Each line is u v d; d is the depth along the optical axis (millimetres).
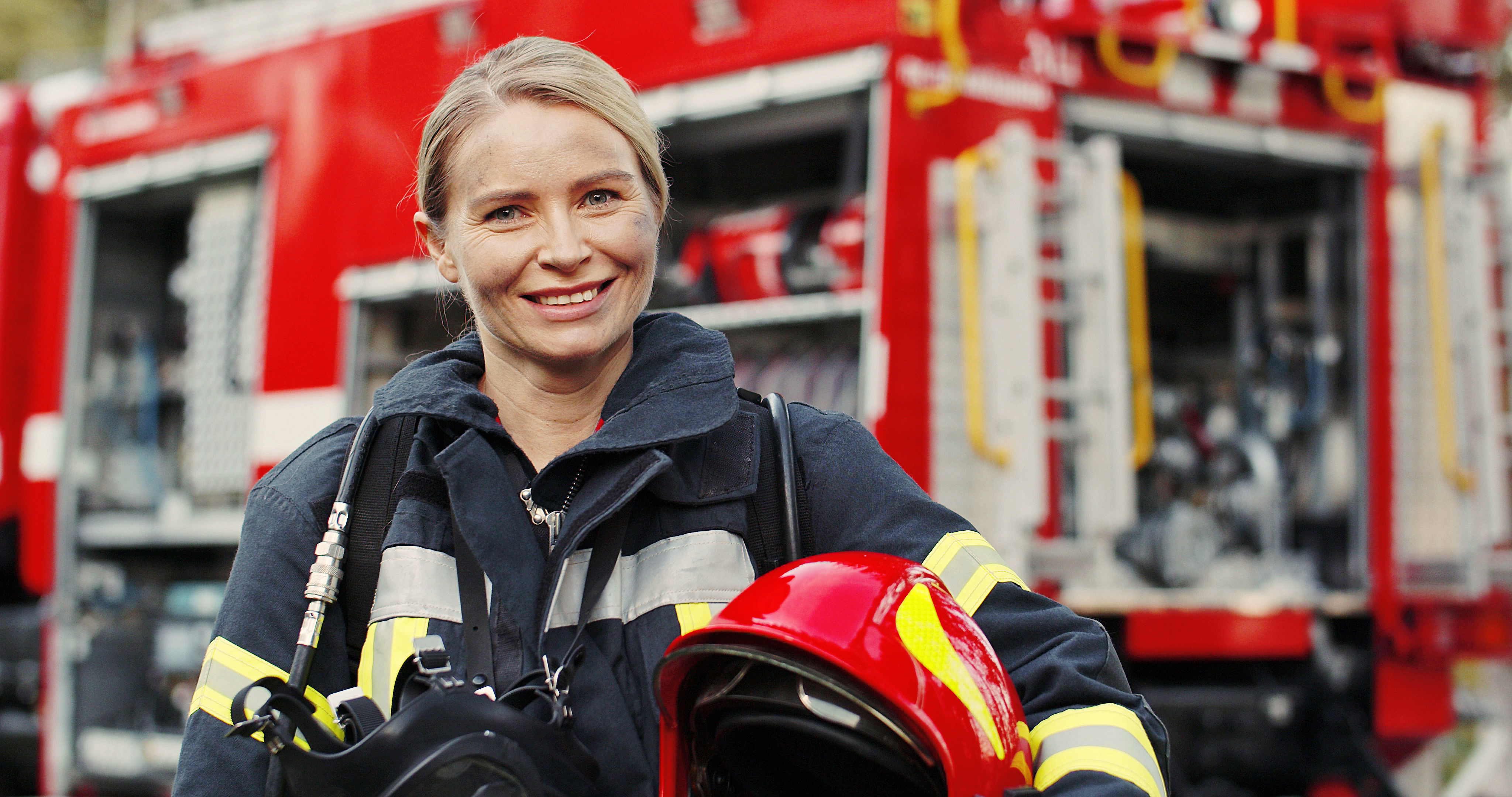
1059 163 3908
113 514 5738
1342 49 4695
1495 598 4395
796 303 3965
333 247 4863
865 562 1154
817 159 4418
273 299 5059
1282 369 4895
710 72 3951
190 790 1252
